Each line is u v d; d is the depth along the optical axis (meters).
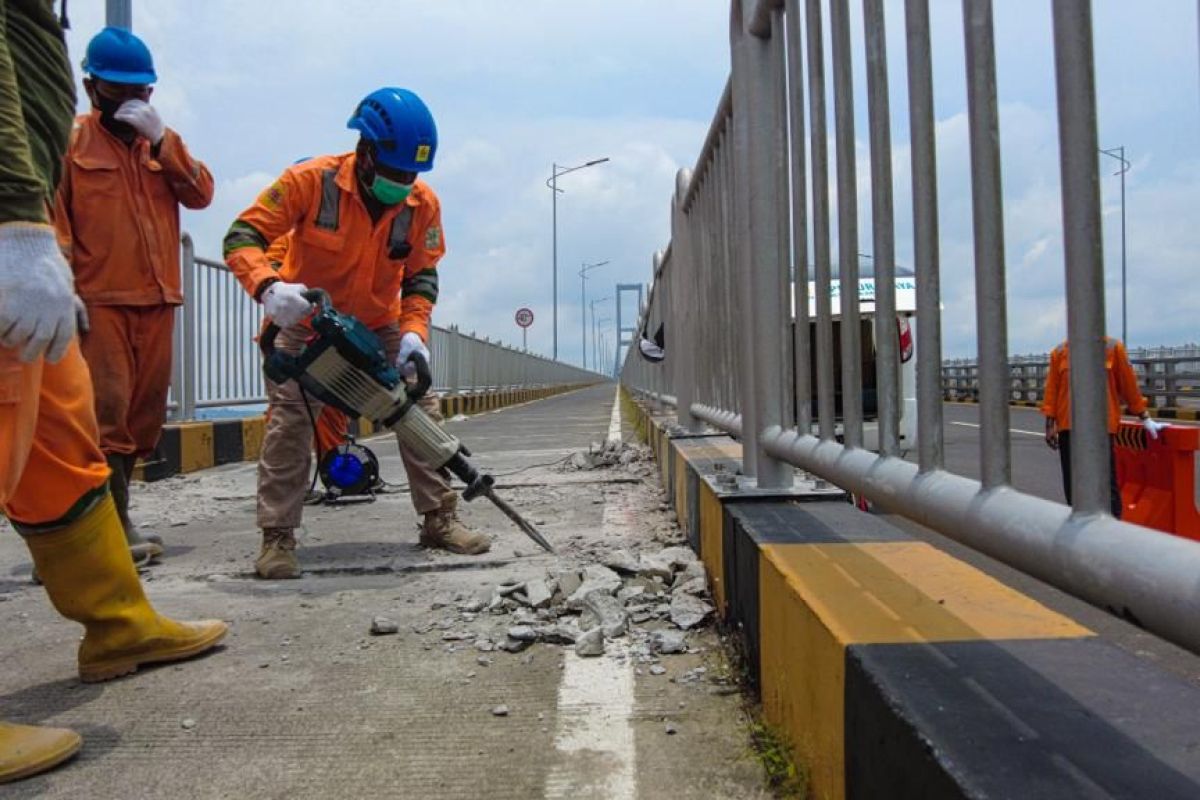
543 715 2.30
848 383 2.13
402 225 3.87
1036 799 0.97
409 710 2.35
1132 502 4.78
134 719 2.31
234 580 3.78
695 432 5.69
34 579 3.82
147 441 4.21
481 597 3.32
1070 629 1.55
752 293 3.13
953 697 1.25
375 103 3.54
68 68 2.15
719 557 2.95
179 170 4.07
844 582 1.87
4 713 2.35
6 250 1.72
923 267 1.64
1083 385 1.14
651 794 1.88
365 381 3.44
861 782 1.39
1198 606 0.89
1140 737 1.12
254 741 2.18
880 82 1.85
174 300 4.14
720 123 3.99
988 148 1.38
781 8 2.75
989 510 1.36
